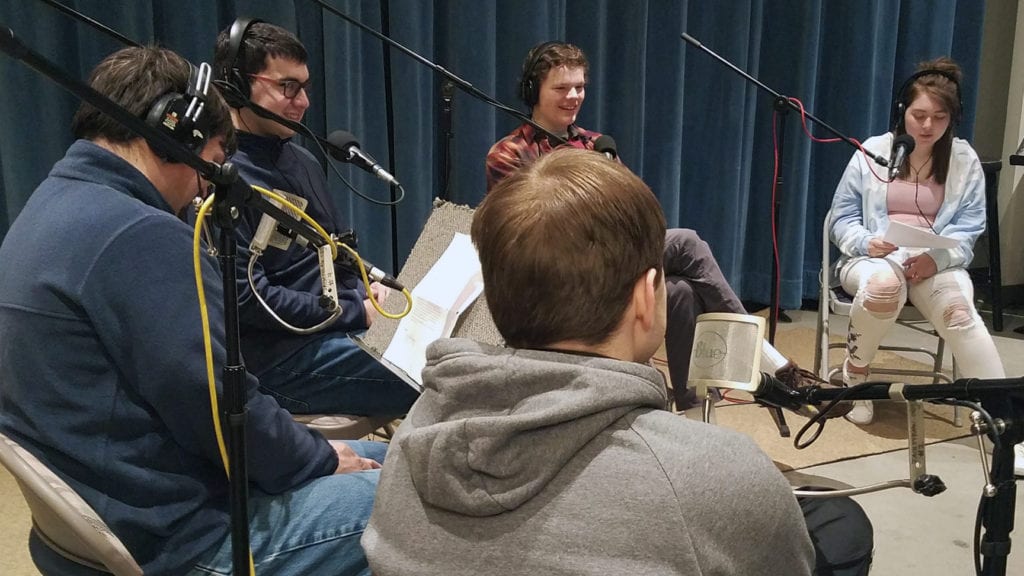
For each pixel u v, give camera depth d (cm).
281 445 117
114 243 101
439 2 309
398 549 79
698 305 236
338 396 177
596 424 74
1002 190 429
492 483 74
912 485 128
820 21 386
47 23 243
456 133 309
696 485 71
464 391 78
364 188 297
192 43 262
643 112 352
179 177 115
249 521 115
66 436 103
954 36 411
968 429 266
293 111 190
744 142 382
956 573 193
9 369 104
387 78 302
